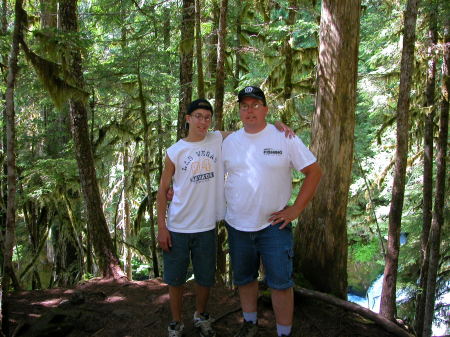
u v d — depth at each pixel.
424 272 8.36
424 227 8.52
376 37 8.83
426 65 7.91
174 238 2.85
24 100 7.16
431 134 8.10
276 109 8.57
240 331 2.87
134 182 9.84
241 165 2.63
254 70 10.53
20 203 7.92
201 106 2.73
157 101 7.18
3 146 7.91
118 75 6.16
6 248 3.06
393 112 9.65
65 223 8.57
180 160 2.79
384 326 3.13
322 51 3.80
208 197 2.82
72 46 4.07
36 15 9.14
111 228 13.45
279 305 2.67
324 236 3.82
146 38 6.26
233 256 2.77
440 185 7.69
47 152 9.00
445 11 6.39
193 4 5.85
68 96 3.88
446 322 10.18
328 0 3.73
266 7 9.80
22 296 4.24
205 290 3.01
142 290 4.28
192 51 6.21
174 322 3.04
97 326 3.41
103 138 8.80
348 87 3.73
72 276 8.56
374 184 11.20
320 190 3.84
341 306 3.33
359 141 13.12
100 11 7.07
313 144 3.90
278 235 2.59
